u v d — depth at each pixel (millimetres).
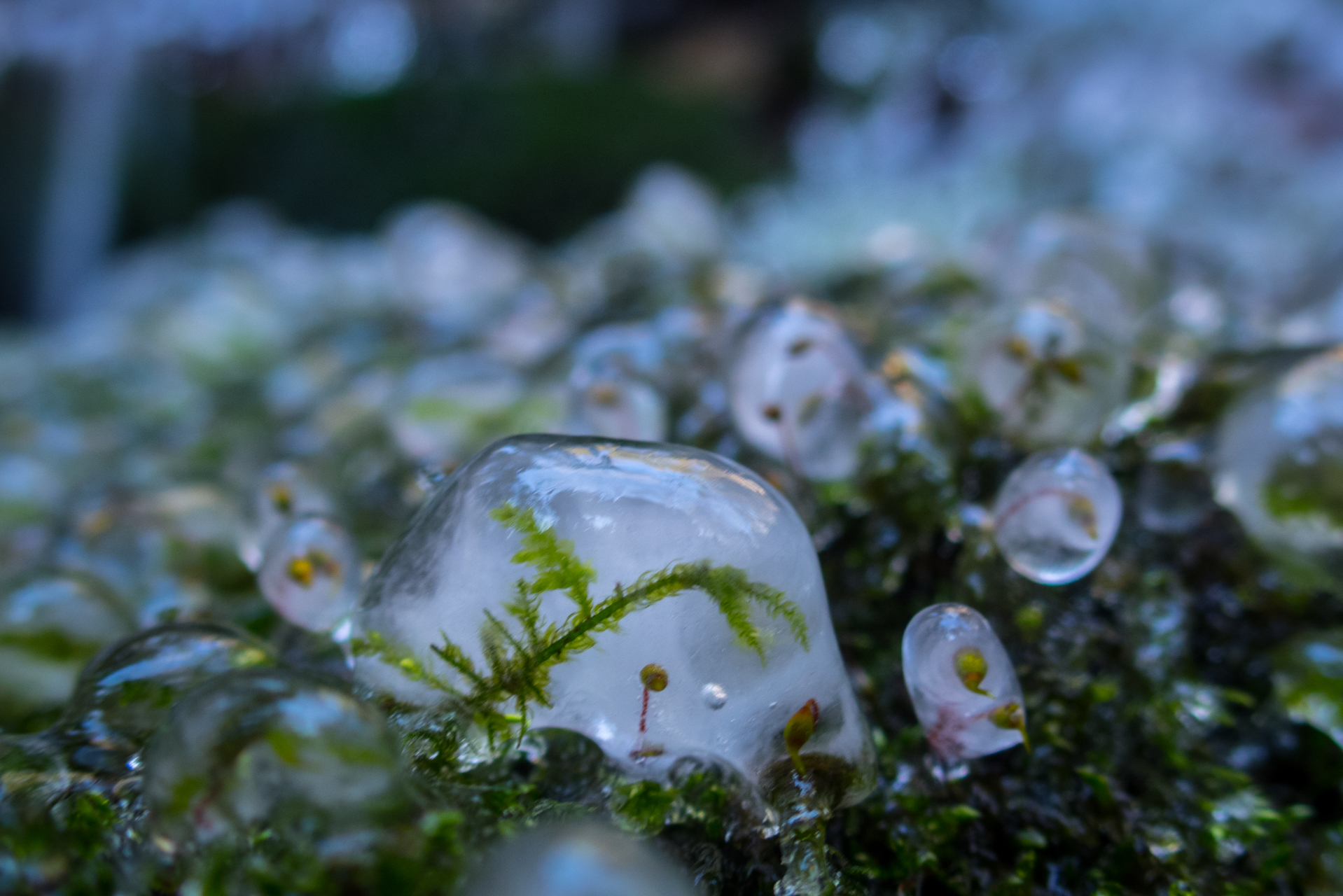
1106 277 190
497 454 128
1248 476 157
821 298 241
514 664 124
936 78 862
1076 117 583
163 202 741
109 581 173
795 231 443
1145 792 143
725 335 181
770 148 1066
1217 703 152
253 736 113
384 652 126
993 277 204
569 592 123
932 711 129
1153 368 177
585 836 108
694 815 128
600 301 279
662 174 361
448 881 113
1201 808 141
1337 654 149
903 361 170
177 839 115
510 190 741
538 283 295
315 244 506
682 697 124
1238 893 137
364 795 114
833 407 154
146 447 278
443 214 344
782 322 156
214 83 775
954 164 595
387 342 306
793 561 125
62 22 647
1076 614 151
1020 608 148
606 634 123
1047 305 162
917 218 457
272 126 764
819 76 1117
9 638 153
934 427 160
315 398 267
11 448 270
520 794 130
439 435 188
